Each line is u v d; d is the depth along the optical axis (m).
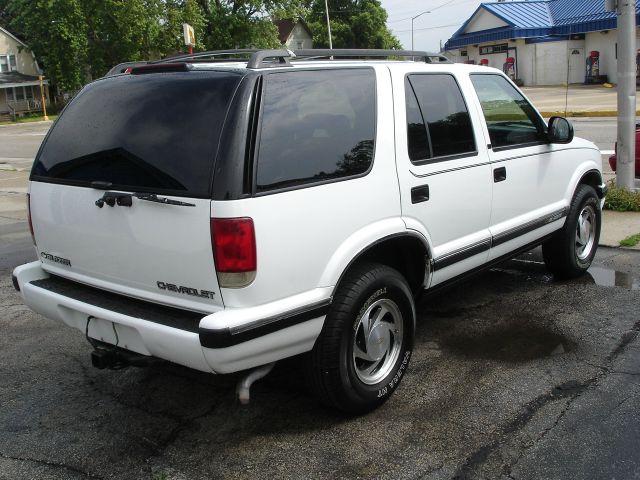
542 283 5.84
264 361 3.15
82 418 3.80
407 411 3.71
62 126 3.83
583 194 5.66
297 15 43.84
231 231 2.96
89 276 3.65
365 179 3.54
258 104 3.13
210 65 3.54
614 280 5.84
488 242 4.54
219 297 3.04
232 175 2.98
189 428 3.64
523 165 4.87
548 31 37.69
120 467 3.29
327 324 3.40
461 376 4.11
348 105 3.58
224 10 41.75
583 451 3.25
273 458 3.31
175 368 4.41
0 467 3.32
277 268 3.11
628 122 8.28
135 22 39.66
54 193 3.70
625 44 8.10
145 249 3.26
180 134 3.19
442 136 4.16
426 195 3.93
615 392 3.82
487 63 41.00
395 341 3.80
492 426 3.51
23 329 5.24
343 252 3.39
